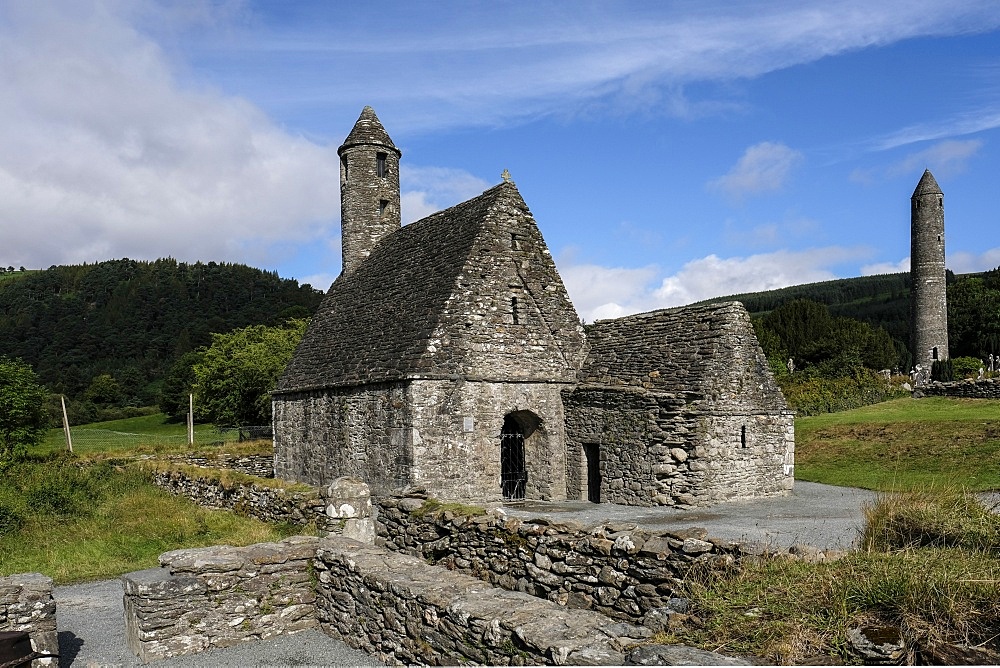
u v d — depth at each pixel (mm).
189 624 9555
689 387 19391
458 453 20406
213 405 55281
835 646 5379
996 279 74625
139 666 9125
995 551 7098
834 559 6895
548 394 22266
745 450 19734
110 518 18172
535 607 7188
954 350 71938
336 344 26297
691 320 21250
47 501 18625
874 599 5793
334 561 10008
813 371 53625
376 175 32438
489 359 21297
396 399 20500
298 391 26422
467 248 22203
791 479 20781
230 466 31969
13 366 33531
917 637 5312
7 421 31141
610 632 6320
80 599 12562
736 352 20062
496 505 20547
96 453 32469
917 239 58094
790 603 6027
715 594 6508
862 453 25859
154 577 9719
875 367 64938
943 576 5824
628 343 22547
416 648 7996
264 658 9219
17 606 8922
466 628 7145
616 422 20562
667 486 19031
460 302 21203
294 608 10312
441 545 11570
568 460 22188
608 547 8602
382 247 29969
